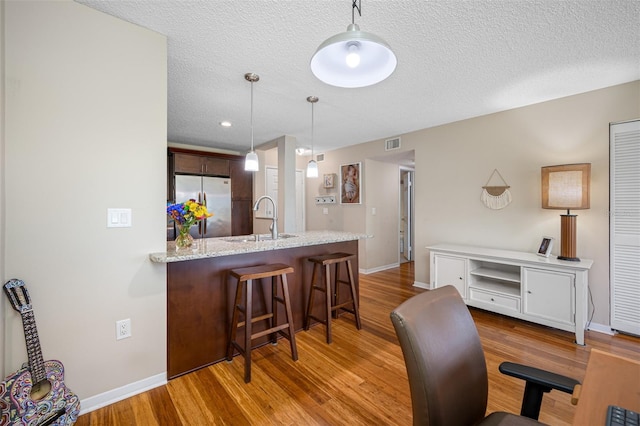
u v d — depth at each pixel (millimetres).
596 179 2619
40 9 1439
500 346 2328
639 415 651
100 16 1603
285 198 4254
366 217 4898
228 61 2129
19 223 1396
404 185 6293
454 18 1638
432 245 3900
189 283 1999
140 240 1758
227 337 2184
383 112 3262
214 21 1670
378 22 1669
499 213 3266
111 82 1643
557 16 1623
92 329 1598
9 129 1370
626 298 2479
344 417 1555
